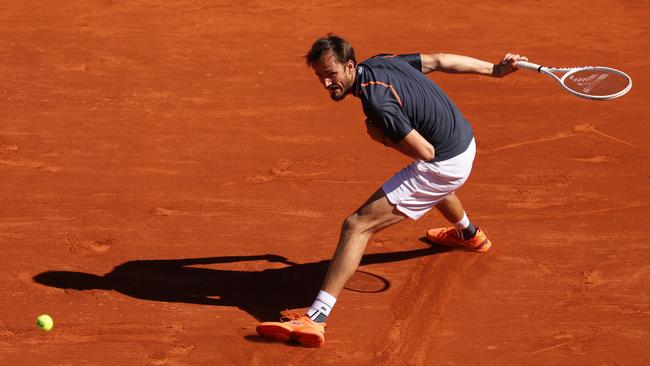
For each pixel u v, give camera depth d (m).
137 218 26.03
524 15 49.41
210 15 48.53
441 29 46.78
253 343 20.12
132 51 42.34
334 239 24.88
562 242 24.59
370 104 18.89
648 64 41.09
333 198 27.42
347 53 18.77
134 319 20.92
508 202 27.12
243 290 22.31
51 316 20.97
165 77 38.81
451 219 23.12
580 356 19.58
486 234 25.09
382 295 22.09
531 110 35.16
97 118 34.03
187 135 32.47
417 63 20.69
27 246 24.28
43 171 29.25
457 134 19.97
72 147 31.25
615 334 20.36
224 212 26.47
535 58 42.19
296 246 24.48
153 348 19.84
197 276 22.89
